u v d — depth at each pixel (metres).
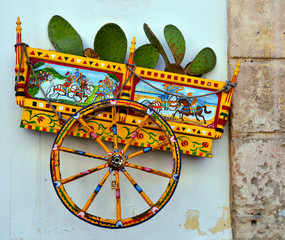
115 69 2.51
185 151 2.56
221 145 2.75
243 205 2.69
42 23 2.67
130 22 2.76
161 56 2.73
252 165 2.71
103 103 2.41
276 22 2.79
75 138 2.63
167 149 2.53
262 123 2.73
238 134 2.71
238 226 2.68
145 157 2.68
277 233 2.70
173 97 2.56
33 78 2.47
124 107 2.45
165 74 2.54
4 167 2.56
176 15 2.80
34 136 2.61
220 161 2.74
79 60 2.49
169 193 2.36
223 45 2.80
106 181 2.64
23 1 2.67
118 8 2.76
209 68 2.70
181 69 2.62
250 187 2.70
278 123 2.74
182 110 2.56
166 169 2.69
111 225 2.30
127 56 2.72
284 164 2.72
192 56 2.77
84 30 2.71
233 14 2.78
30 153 2.59
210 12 2.81
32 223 2.56
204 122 2.57
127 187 2.65
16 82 2.40
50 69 2.48
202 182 2.72
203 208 2.70
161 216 2.67
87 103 2.50
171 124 2.55
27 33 2.65
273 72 2.76
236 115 2.71
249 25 2.78
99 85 2.51
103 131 2.49
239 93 2.72
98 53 2.61
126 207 2.64
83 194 2.61
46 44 2.66
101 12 2.74
